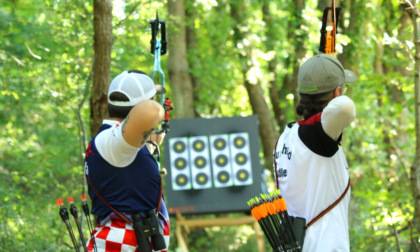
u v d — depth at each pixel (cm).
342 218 384
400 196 1030
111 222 399
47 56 1058
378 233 1067
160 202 415
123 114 405
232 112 1947
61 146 1389
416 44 685
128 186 396
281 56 1825
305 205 384
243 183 1330
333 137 368
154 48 491
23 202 1074
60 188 1180
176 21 1374
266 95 2173
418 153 697
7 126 1355
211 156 1336
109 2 696
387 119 1369
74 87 1066
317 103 383
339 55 1466
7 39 1084
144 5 1030
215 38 1767
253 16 1802
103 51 706
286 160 393
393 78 1142
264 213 384
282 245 380
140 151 405
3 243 954
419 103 683
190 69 1736
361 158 1532
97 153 395
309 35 1428
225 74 1805
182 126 1341
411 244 957
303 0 1617
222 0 1708
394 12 1339
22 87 1139
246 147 1339
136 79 407
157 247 398
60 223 1091
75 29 1017
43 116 1395
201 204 1323
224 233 1708
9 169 1259
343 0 1509
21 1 1196
